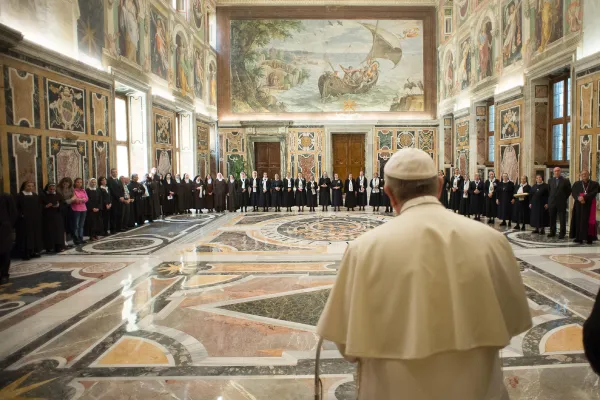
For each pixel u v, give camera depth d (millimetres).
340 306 1597
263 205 18641
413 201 1659
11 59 8844
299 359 4309
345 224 14219
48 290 6734
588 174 9953
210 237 11703
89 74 11531
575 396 3551
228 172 23984
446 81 21953
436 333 1434
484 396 1487
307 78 24016
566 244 9961
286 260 8789
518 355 4301
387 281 1491
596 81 10305
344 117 24094
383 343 1473
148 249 10000
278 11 23750
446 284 1464
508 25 15000
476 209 14617
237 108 24156
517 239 10703
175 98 17922
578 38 11008
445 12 22312
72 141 10898
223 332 5020
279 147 24328
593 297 6047
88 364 4223
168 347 4609
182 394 3656
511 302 1578
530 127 13477
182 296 6398
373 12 23656
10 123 8852
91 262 8664
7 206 7504
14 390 3740
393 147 23969
